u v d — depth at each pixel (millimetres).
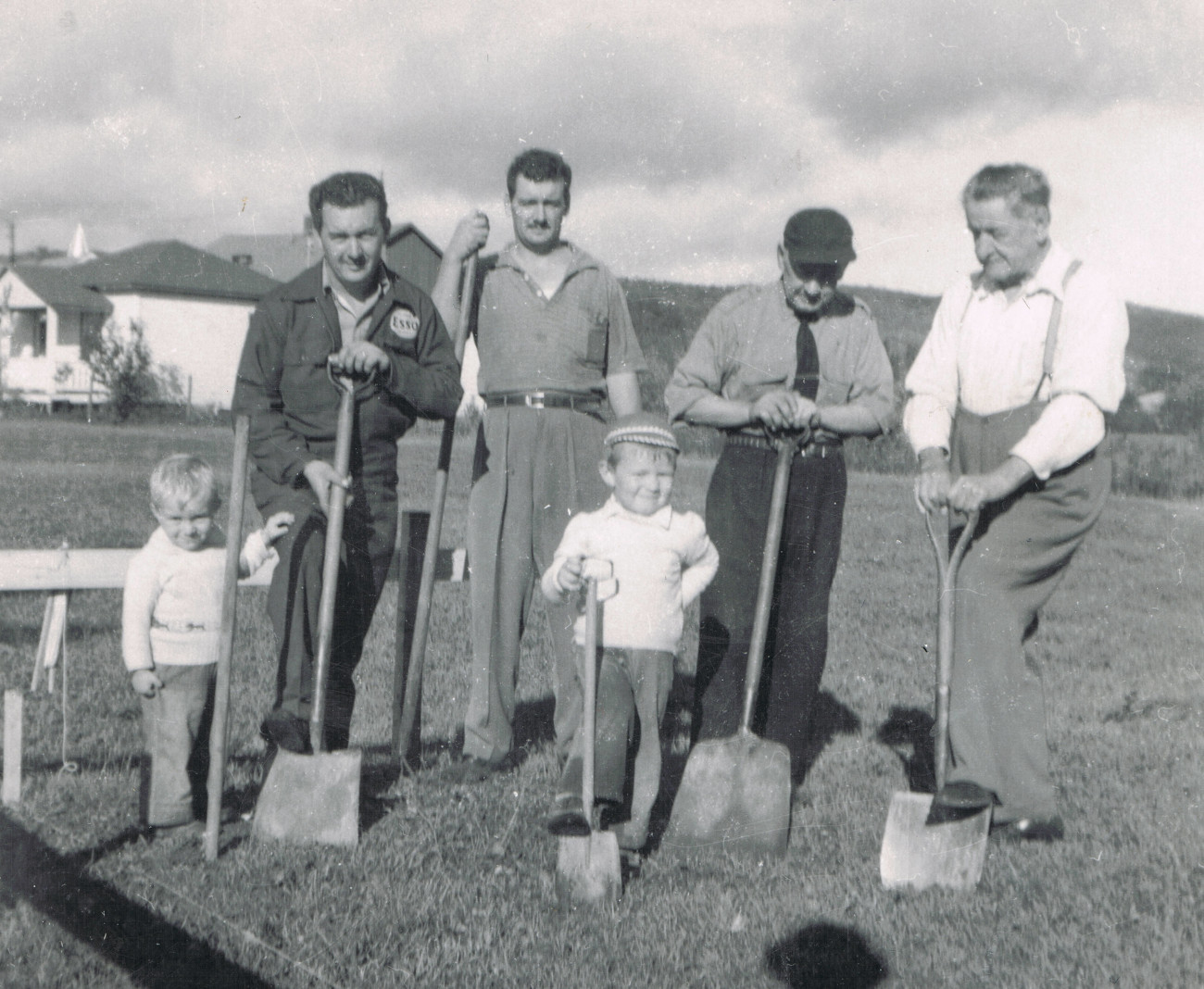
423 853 3619
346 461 3783
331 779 3676
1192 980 2908
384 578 4137
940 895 3402
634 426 3721
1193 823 4016
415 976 2852
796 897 3363
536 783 4316
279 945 2996
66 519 10539
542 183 4305
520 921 3156
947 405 4043
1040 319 3822
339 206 3826
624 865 3578
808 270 3941
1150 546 10484
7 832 3648
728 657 4156
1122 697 5785
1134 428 13523
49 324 32312
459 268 4406
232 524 3490
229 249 33875
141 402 29453
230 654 3506
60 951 2922
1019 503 3848
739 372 4129
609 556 3699
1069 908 3316
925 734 5129
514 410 4387
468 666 6066
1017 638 3859
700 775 3791
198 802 3756
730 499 4121
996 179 3793
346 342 3979
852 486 12281
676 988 2834
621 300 4531
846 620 7535
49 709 4898
